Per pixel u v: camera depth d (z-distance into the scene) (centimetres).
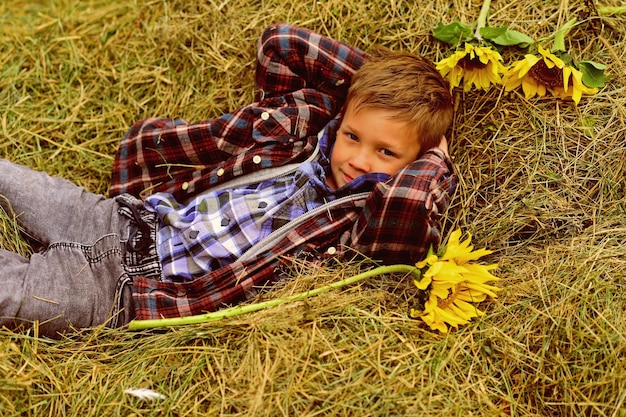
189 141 175
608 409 132
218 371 142
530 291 151
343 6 187
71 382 143
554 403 137
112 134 196
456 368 142
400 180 150
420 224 150
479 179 170
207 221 161
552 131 167
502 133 170
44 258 156
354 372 138
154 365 144
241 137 172
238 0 194
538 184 165
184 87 197
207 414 135
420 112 154
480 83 165
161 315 153
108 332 153
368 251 156
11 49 202
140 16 204
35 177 165
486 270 146
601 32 170
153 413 137
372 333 145
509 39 166
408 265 153
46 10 213
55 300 150
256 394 134
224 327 147
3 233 161
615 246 154
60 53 203
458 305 149
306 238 157
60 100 197
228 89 193
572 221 161
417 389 136
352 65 174
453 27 170
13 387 137
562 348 141
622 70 167
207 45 196
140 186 182
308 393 135
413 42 180
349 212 160
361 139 157
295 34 172
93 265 157
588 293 145
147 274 157
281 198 163
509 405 140
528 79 165
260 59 176
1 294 146
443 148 167
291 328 144
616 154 162
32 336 151
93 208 164
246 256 156
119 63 201
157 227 164
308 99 173
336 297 150
